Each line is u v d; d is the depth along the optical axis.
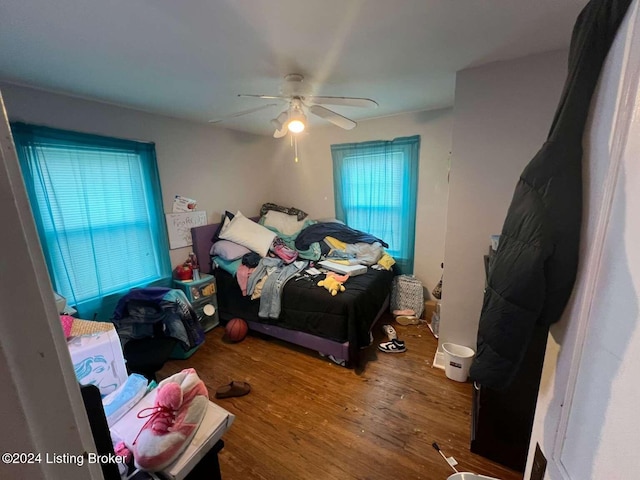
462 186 2.03
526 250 0.76
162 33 1.35
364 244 3.41
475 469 1.53
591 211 0.58
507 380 0.92
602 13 0.56
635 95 0.42
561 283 0.67
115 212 2.52
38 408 0.32
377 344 2.79
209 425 1.03
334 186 3.76
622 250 0.43
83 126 2.27
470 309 2.19
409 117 3.16
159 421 0.95
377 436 1.76
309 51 1.57
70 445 0.35
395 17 1.27
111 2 1.10
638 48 0.41
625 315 0.41
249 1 1.13
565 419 0.58
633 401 0.39
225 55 1.59
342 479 1.50
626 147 0.44
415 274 3.47
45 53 1.50
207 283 3.04
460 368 2.18
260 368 2.46
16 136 1.92
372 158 3.43
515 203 0.84
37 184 2.04
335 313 2.42
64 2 1.09
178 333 2.35
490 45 1.56
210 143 3.32
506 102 1.81
